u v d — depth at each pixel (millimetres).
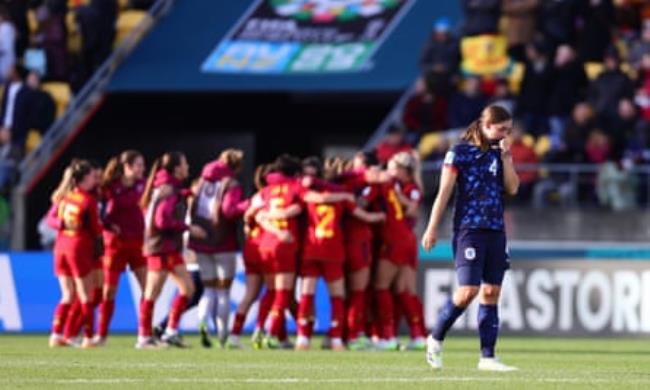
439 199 38094
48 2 97312
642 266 69875
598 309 70000
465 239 38125
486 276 38531
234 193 56031
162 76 98500
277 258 55938
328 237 55781
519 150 85375
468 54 93625
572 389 32875
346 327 58219
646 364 45969
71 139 95875
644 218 82438
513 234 83250
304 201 55719
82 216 55750
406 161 57750
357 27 101125
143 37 102125
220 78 97938
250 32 102125
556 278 70188
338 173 57156
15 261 71625
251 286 57094
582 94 89562
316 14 102938
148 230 55156
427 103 90750
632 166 85125
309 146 102562
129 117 100000
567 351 56719
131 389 31641
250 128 101812
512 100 90375
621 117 86750
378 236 58031
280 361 44875
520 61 93375
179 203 55312
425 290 70438
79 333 61375
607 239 82625
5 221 88625
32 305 71312
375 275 58344
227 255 56562
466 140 38344
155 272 55375
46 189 94562
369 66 97312
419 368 40469
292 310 59719
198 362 43531
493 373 38125
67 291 57000
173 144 100312
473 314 70125
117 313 70750
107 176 57000
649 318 69750
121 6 103812
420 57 96812
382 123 101812
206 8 104500
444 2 102375
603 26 92688
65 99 96875
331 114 102438
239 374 37094
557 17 91500
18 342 60656
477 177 38031
